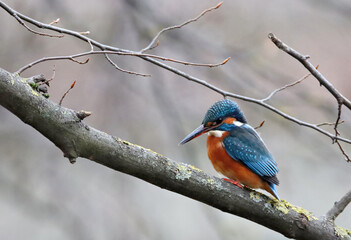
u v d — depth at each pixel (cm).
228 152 714
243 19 1248
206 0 1261
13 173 1224
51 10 1214
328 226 608
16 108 499
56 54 1227
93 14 1261
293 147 1286
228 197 574
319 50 1266
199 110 1258
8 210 1326
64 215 1176
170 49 1261
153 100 1257
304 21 1266
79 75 1236
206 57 1278
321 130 615
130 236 1218
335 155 1218
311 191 1291
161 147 1240
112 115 1247
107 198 1280
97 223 1232
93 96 1241
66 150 518
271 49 1221
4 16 1203
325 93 1248
